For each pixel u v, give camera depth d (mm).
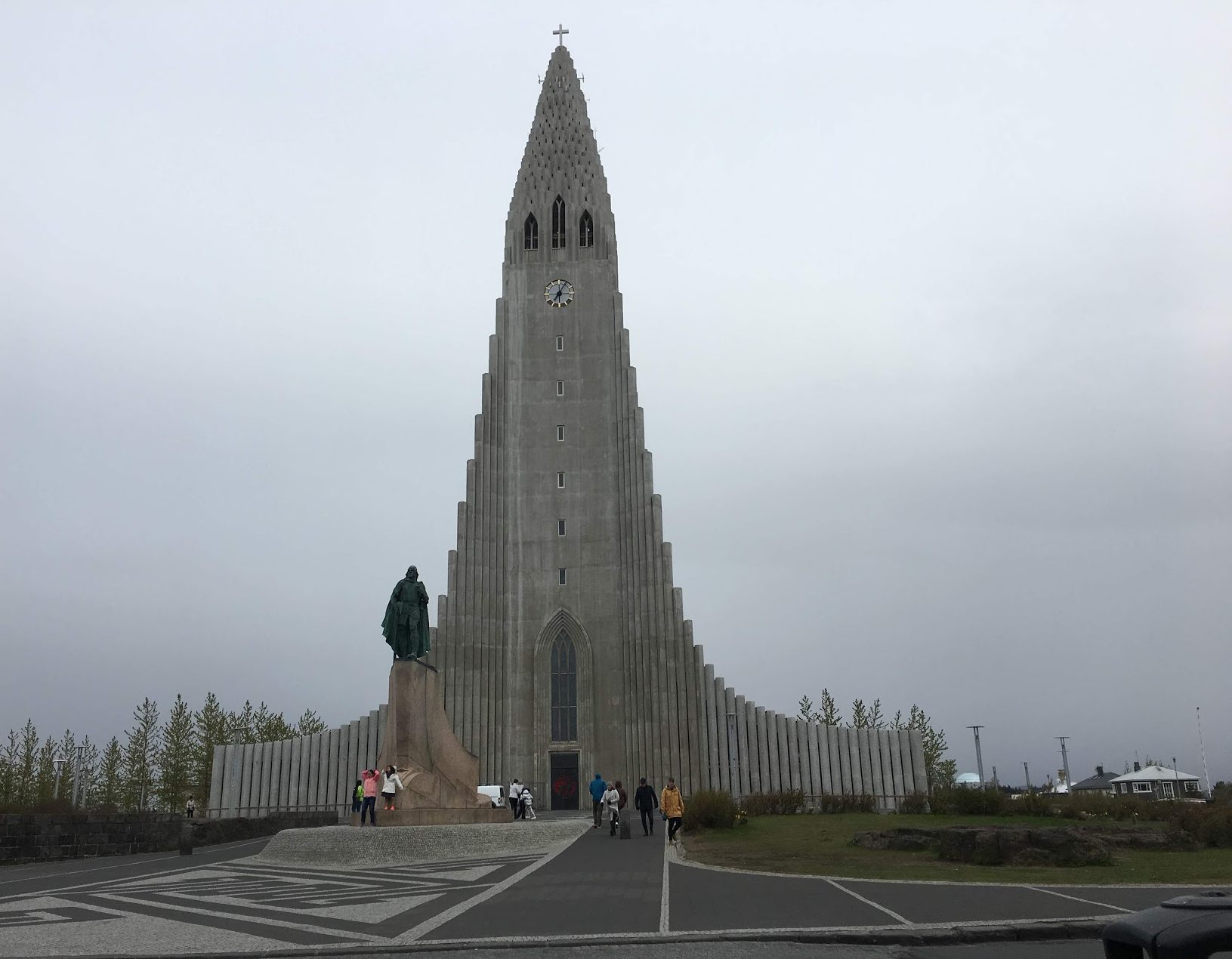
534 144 80062
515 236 76812
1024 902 17031
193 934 15250
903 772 67750
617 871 24047
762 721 67375
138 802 85625
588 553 70125
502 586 69688
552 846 32844
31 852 32125
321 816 52500
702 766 65062
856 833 31906
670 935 14211
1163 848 26422
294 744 69938
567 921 15906
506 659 68438
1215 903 5957
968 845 24641
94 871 27938
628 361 73062
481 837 31688
